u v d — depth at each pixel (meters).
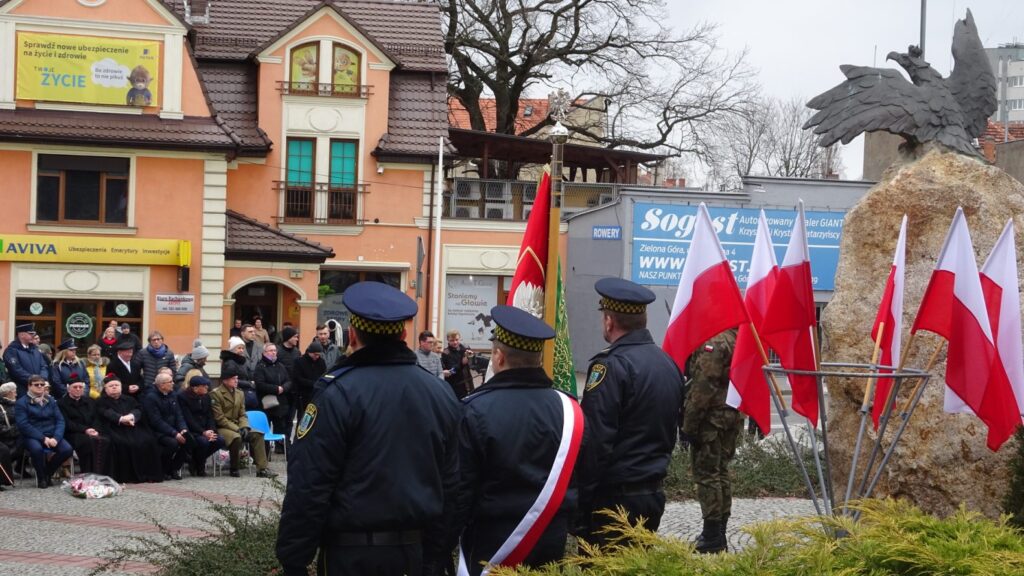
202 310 31.03
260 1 38.34
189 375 17.44
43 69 30.25
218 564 9.02
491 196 38.53
